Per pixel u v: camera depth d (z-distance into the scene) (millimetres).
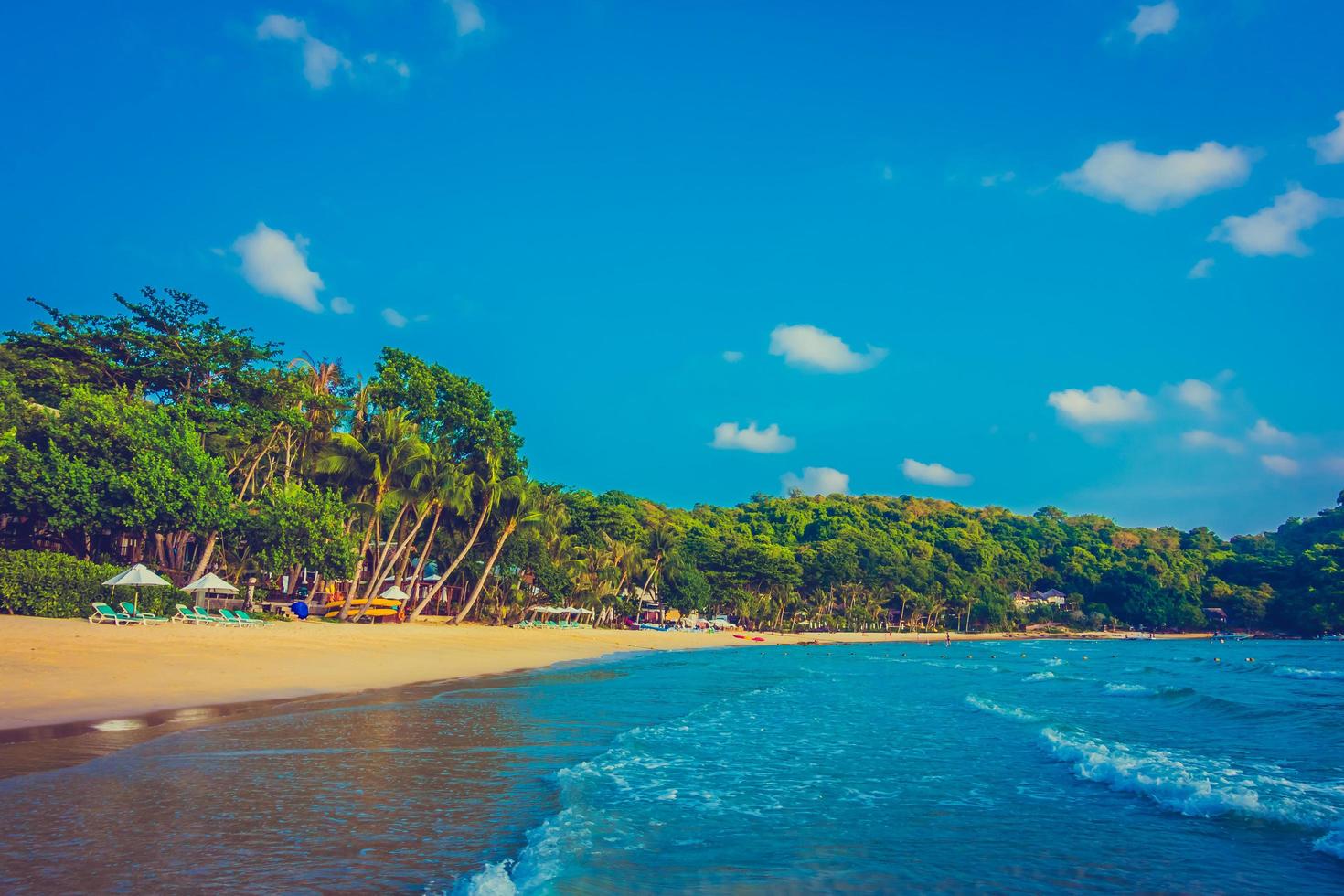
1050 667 52719
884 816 11953
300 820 10164
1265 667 55281
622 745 17156
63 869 8000
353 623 49250
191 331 45312
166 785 11523
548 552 71625
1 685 17922
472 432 58906
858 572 133250
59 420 36812
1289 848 10445
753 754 17078
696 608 102062
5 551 30156
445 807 11219
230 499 40562
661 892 8305
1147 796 13391
